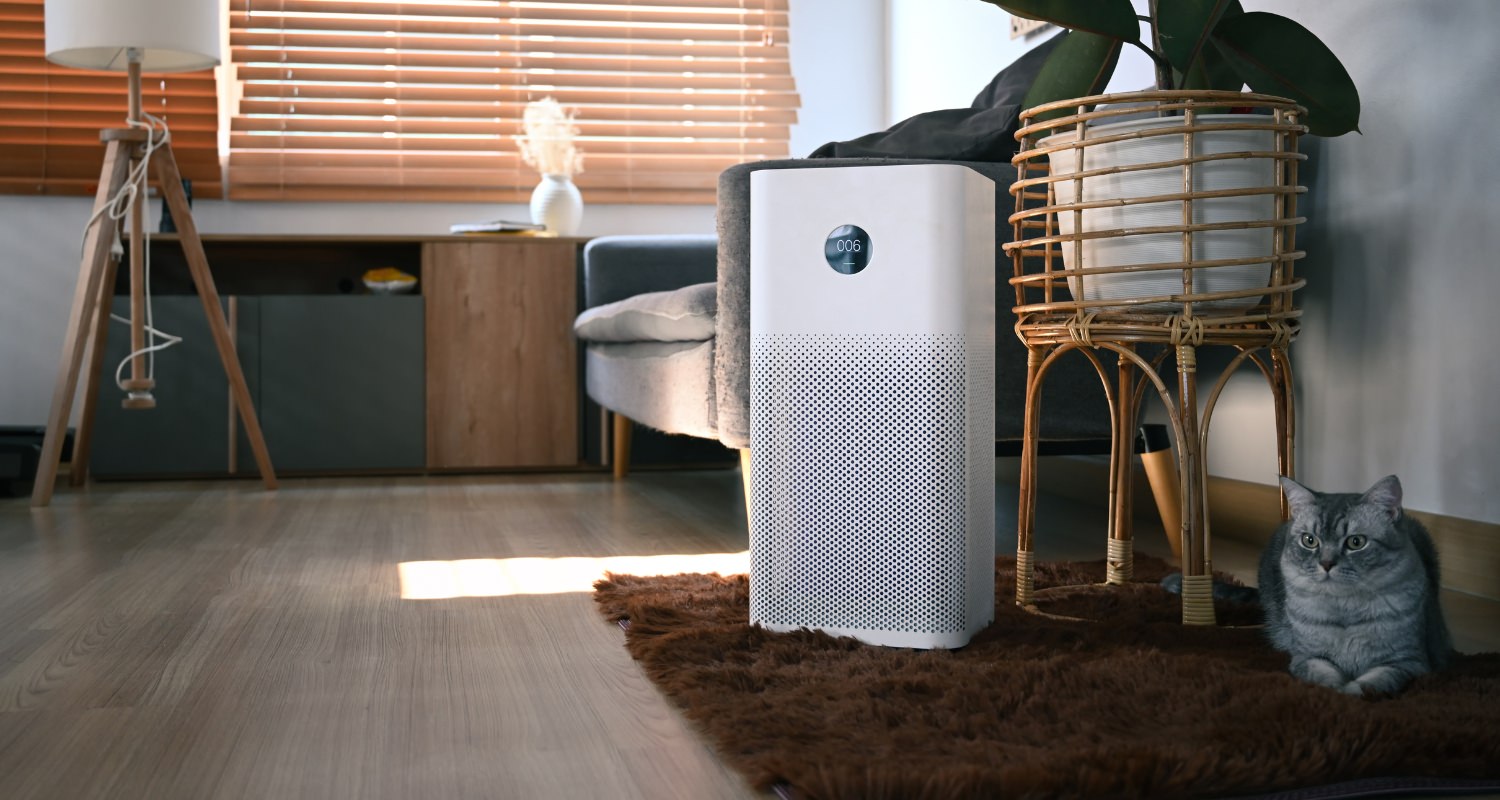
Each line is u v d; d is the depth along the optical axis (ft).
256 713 3.93
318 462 11.55
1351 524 3.96
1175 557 6.90
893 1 13.96
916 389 4.59
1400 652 3.94
